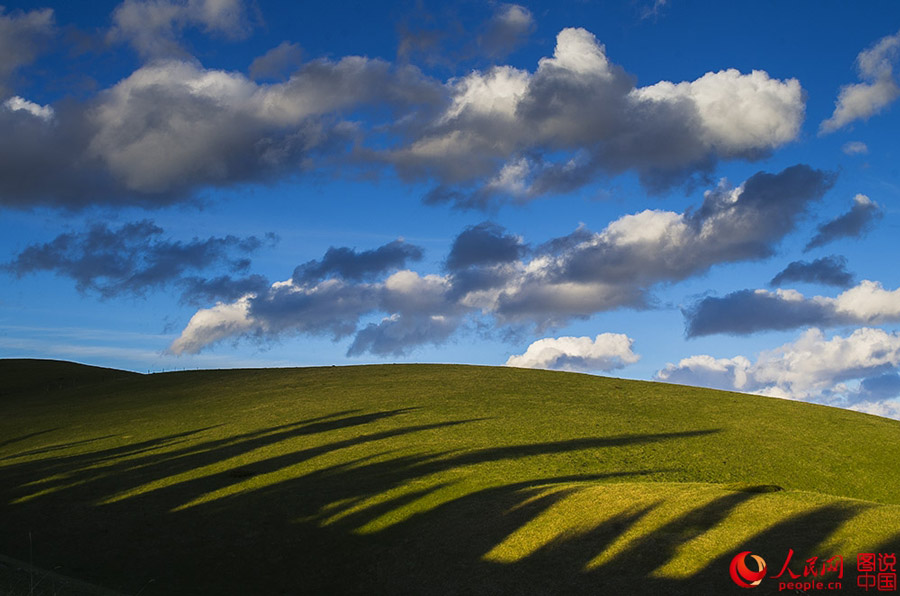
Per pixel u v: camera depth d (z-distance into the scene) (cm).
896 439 4678
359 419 5131
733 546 2089
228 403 6178
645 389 6556
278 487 3562
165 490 3669
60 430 5600
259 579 2639
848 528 2061
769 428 4947
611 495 2734
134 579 2678
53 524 3294
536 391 6288
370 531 2914
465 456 3941
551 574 2217
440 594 2291
